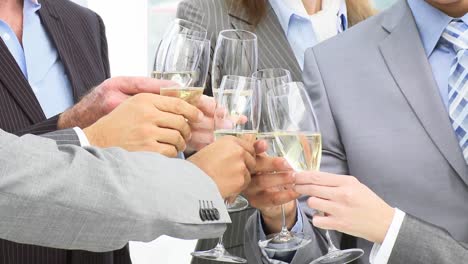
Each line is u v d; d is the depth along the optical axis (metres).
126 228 1.14
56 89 1.71
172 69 1.48
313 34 2.24
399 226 1.46
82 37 1.81
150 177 1.19
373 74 1.76
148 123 1.32
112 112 1.36
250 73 1.66
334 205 1.48
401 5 1.81
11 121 1.54
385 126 1.72
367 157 1.71
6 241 1.47
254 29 2.20
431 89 1.69
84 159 1.14
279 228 1.71
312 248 1.69
